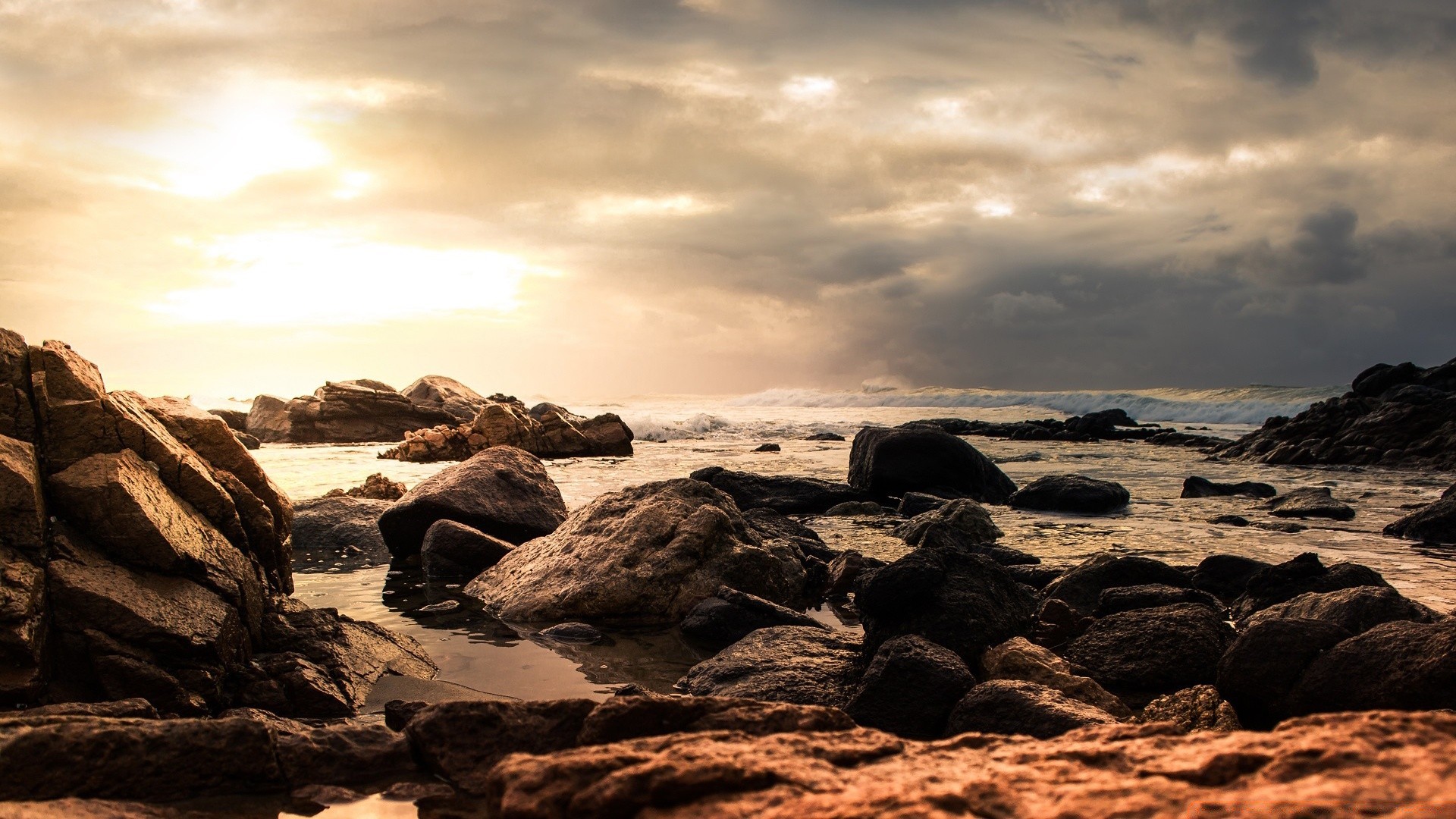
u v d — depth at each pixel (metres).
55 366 6.37
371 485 17.42
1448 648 5.25
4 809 3.27
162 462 6.54
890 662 5.89
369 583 10.30
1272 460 27.98
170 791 4.20
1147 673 6.50
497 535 11.85
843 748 2.89
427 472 24.25
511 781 2.72
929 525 12.34
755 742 2.93
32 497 5.52
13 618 5.01
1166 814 2.18
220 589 6.16
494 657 7.44
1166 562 11.59
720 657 7.08
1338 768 2.30
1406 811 1.90
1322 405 29.70
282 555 7.63
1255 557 11.89
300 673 6.01
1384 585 8.50
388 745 4.62
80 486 5.80
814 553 11.98
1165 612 7.07
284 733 4.98
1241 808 2.08
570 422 34.34
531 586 9.20
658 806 2.55
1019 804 2.34
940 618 7.09
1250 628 6.05
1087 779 2.50
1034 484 17.98
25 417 6.10
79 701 5.25
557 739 4.53
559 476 22.95
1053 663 6.38
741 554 9.43
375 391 42.12
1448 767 2.20
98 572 5.64
